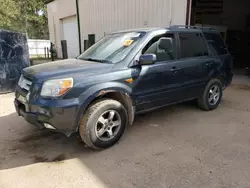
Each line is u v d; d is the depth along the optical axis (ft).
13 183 8.14
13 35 21.89
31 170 8.93
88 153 10.21
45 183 8.14
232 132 12.25
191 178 8.28
